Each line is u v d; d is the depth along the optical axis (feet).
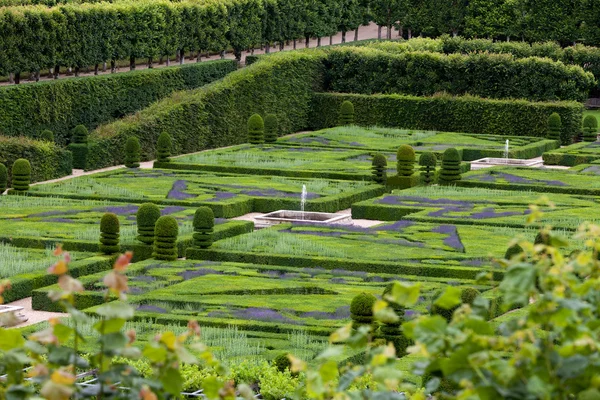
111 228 126.00
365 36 436.35
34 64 236.02
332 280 115.14
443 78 285.23
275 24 331.36
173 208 160.45
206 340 88.79
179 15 284.82
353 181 190.80
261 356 83.61
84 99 236.22
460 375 23.07
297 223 151.64
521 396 22.15
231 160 214.90
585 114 312.71
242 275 117.29
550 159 230.07
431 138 257.96
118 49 263.70
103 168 213.05
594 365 22.65
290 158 219.41
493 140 257.14
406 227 147.33
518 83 277.64
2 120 212.43
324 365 26.00
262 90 269.03
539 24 347.36
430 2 370.53
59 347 24.26
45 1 278.26
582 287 24.27
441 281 114.73
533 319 23.35
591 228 25.80
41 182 193.06
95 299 105.19
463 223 150.51
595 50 307.37
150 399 23.38
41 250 126.62
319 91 294.25
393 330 88.74
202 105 245.04
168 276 115.75
